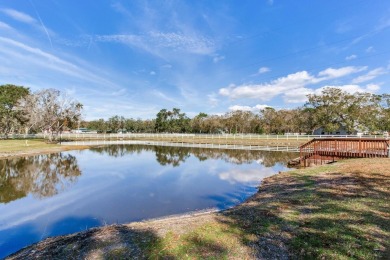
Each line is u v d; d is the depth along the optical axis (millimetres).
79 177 18094
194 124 89312
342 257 4875
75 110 52656
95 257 5418
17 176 18312
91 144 49844
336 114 46094
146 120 110562
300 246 5438
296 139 46312
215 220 7363
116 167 22562
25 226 8992
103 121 104062
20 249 6996
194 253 5336
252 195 12086
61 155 31562
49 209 10852
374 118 43812
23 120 58000
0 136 57875
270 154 31562
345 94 46188
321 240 5609
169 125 96500
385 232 5750
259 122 74000
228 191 13492
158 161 26516
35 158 28234
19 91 62500
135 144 51469
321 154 19844
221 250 5441
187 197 12477
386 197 8234
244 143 48250
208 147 43625
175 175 18688
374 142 17719
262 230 6395
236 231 6414
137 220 9305
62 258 5535
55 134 54750
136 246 5820
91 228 8438
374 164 13875
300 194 9609
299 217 7117
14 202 11914
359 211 7133
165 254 5336
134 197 12609
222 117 82562
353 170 12922
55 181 16719
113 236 6555
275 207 8242
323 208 7656
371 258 4766
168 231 6602
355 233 5789
